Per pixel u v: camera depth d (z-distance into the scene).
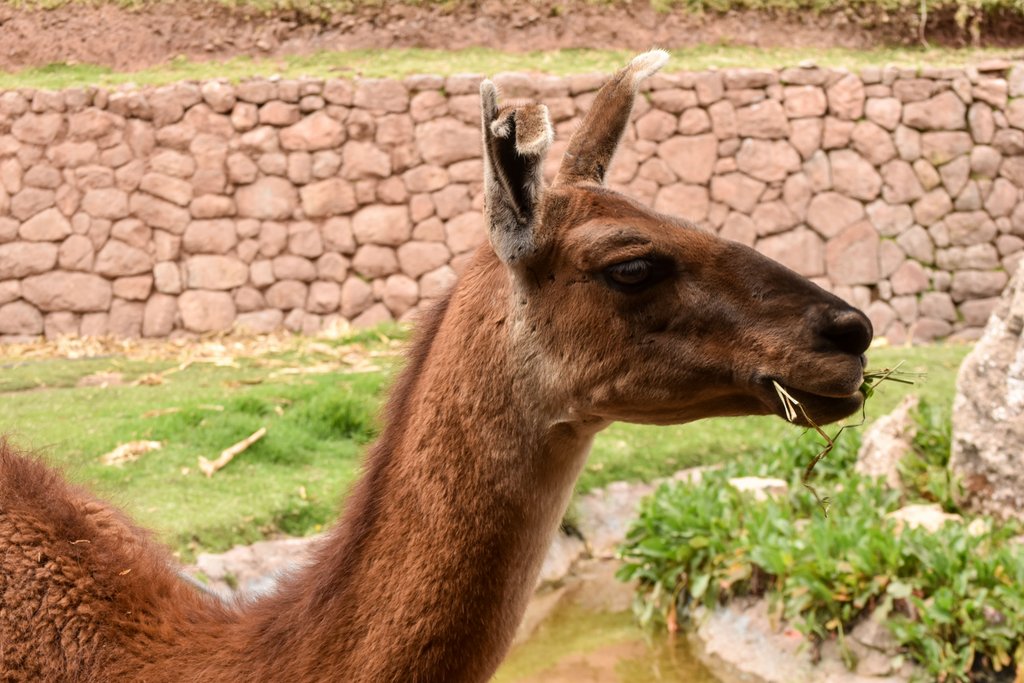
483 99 3.29
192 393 11.38
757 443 10.35
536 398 3.42
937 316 16.27
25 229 15.17
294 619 3.40
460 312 3.55
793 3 18.22
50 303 15.18
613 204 3.50
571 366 3.40
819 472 9.62
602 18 17.86
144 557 3.93
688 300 3.35
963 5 18.28
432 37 17.56
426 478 3.40
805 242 16.06
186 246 15.31
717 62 16.84
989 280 16.34
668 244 3.37
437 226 15.59
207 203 15.29
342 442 10.11
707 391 3.38
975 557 7.05
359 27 17.50
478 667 3.39
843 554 7.50
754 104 15.94
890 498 8.70
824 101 16.05
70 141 15.18
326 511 8.48
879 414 10.97
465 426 3.41
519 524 3.40
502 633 3.42
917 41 18.17
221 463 9.04
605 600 8.61
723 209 15.97
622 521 9.32
